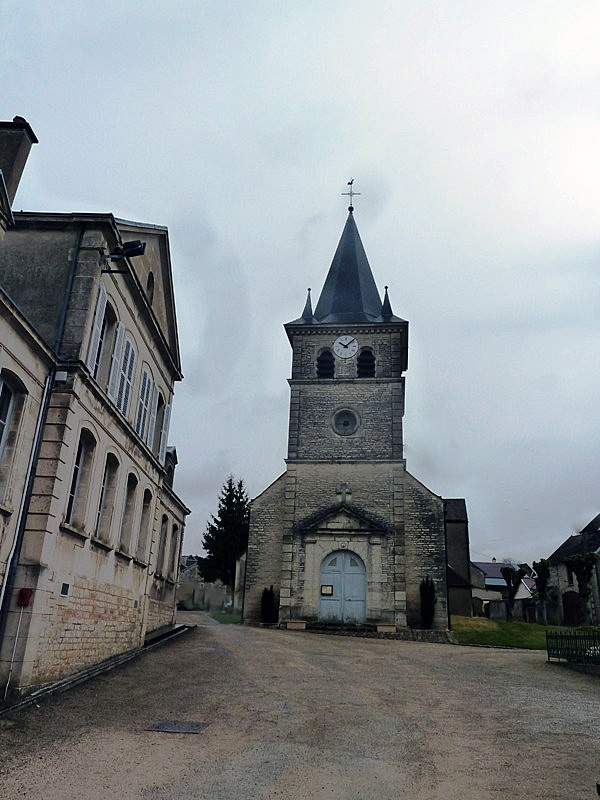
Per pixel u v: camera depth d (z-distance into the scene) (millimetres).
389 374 28250
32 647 8992
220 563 45656
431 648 19516
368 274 33188
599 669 13648
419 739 7422
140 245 11852
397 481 26094
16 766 5945
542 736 7684
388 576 24672
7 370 9000
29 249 11391
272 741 7141
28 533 9375
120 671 11391
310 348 29078
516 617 35812
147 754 6469
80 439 11141
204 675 11516
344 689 10828
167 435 17078
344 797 5379
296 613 24656
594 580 35844
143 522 15320
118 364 12656
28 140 10945
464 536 38594
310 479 26578
